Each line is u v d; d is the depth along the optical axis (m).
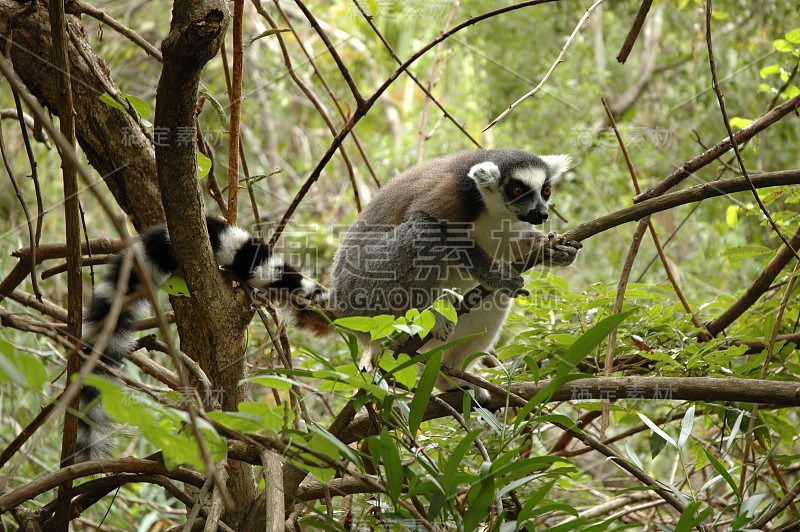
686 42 9.91
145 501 5.39
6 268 6.13
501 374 4.14
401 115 11.91
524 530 3.02
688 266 8.28
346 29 10.08
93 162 3.78
